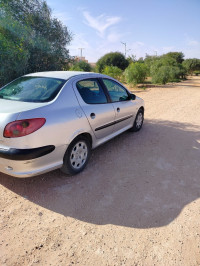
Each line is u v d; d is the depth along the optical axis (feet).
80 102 11.28
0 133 8.52
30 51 25.49
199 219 8.80
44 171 9.62
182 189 10.81
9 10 25.72
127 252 7.20
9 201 9.49
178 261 6.94
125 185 10.96
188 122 22.97
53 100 9.98
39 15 28.66
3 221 8.37
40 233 7.88
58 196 9.95
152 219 8.70
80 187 10.66
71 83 11.25
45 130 9.05
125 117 15.88
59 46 29.94
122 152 14.80
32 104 9.59
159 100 36.32
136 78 58.95
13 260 6.82
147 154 14.65
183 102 34.73
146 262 6.87
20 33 24.27
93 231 8.03
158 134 18.76
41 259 6.88
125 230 8.11
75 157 11.25
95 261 6.85
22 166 8.82
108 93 13.92
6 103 9.86
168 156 14.49
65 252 7.15
